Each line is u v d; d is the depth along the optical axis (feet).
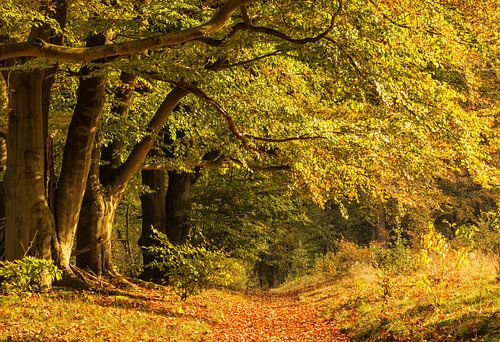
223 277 53.52
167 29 52.29
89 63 42.73
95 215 55.57
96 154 55.77
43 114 46.50
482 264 48.47
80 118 48.44
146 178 78.07
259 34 45.24
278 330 48.47
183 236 86.63
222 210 99.66
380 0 41.78
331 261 100.07
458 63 49.55
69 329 34.22
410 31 45.03
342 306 53.52
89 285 47.98
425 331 31.73
